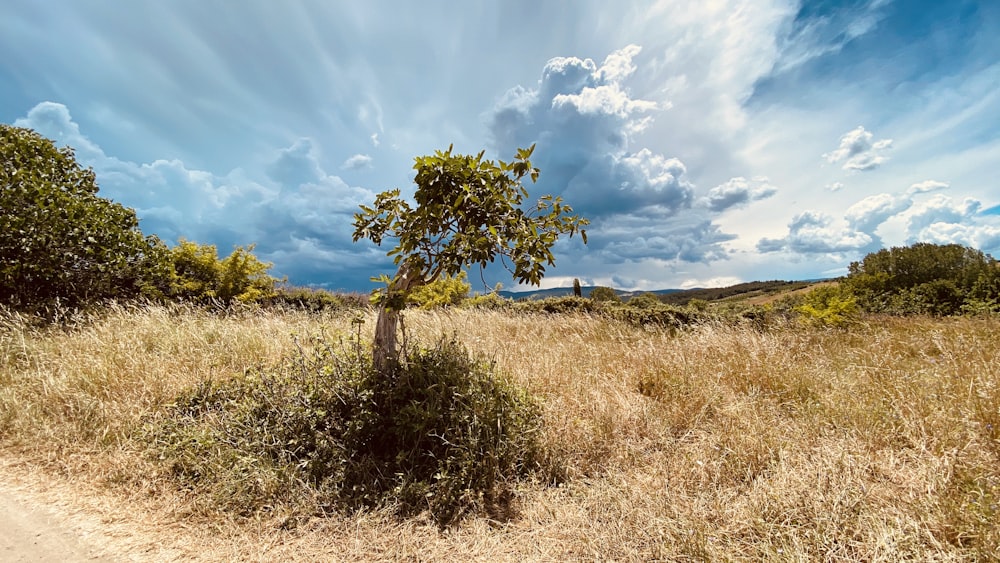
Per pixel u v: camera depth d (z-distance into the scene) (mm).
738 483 2975
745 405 4113
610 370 5449
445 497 2809
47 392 4035
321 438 3225
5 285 6957
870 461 2910
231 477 2904
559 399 4336
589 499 2891
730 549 2281
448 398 3512
